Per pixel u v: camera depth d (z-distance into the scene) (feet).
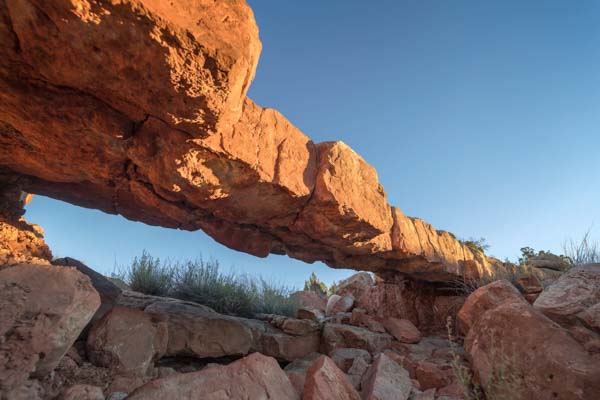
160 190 9.84
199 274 19.93
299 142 10.52
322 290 48.52
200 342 12.37
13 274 5.71
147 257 18.57
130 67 5.41
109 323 8.68
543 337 8.95
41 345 5.26
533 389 8.36
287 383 7.81
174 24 4.77
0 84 6.04
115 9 4.43
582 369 7.79
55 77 5.94
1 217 9.40
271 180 9.19
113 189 10.94
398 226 15.25
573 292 10.64
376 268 18.33
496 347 9.82
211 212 11.77
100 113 6.83
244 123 8.55
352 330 17.62
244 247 13.37
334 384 7.93
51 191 11.45
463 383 9.25
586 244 19.08
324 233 12.21
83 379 7.26
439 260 18.03
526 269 21.53
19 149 8.45
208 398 6.22
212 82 5.60
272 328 17.10
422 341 19.99
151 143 7.50
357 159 12.13
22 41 5.12
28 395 4.92
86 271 10.95
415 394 11.02
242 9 5.86
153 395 5.92
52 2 4.31
